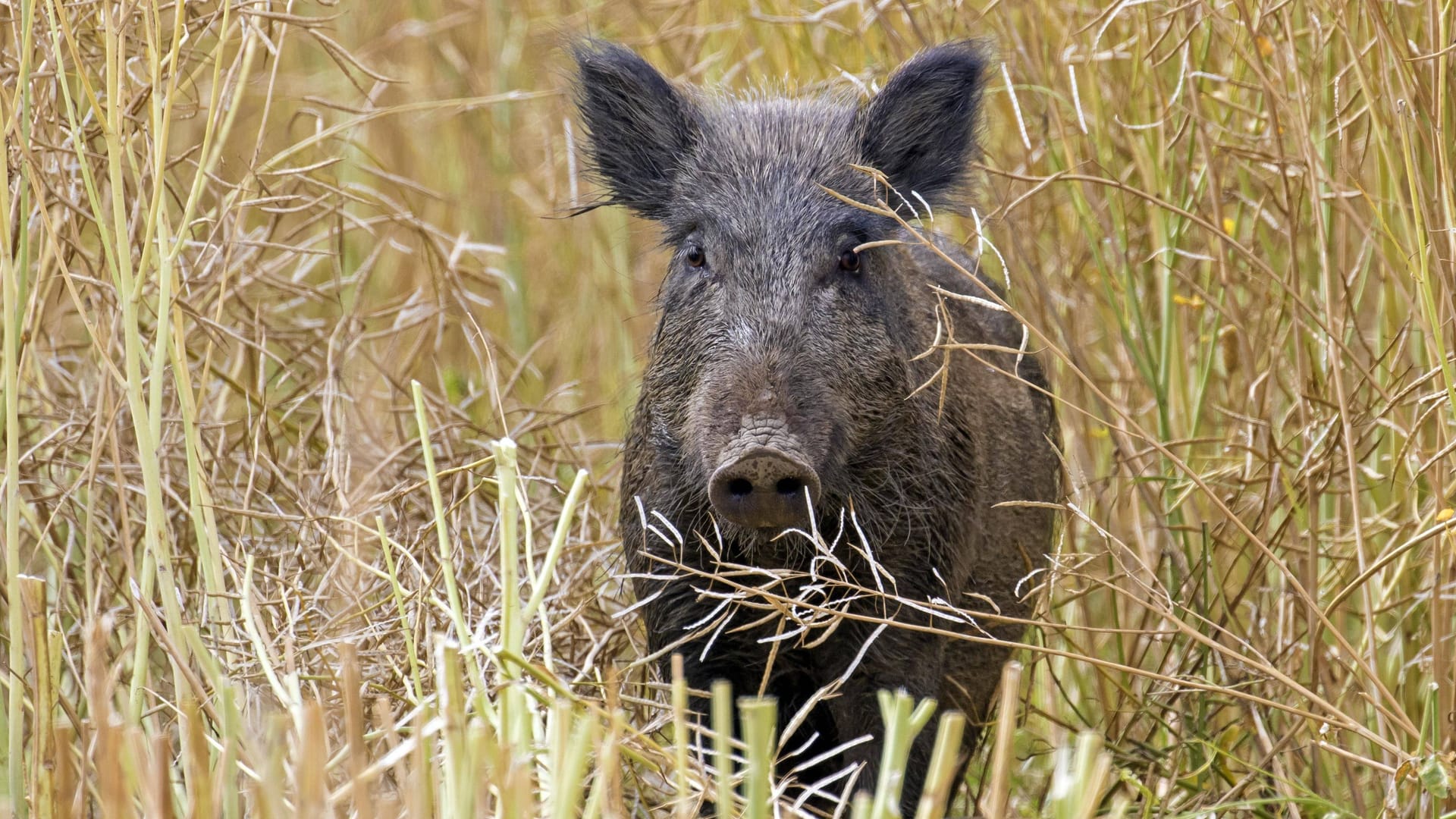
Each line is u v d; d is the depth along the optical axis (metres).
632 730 6.91
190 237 11.91
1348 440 9.27
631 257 15.91
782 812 7.77
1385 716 8.80
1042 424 11.03
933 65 9.78
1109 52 11.38
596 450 13.59
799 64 13.66
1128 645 11.46
